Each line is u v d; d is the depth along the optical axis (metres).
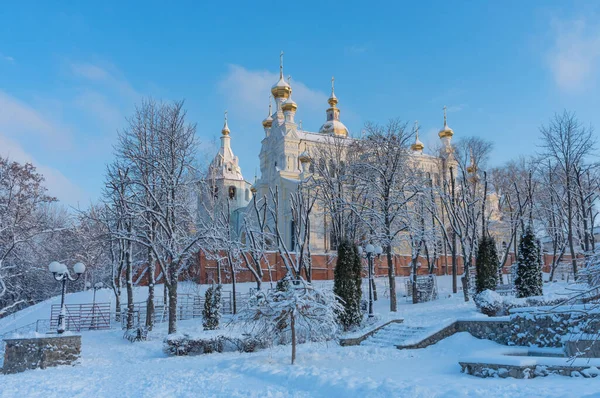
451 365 15.55
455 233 36.16
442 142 62.75
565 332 16.16
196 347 21.03
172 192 26.41
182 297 36.78
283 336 21.91
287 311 16.53
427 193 34.03
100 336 26.20
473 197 38.88
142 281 44.25
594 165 36.31
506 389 10.49
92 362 19.88
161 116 27.27
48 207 57.62
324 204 39.56
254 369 14.80
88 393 12.95
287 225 51.31
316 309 16.95
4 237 37.28
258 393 11.93
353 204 32.03
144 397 12.16
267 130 64.44
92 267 50.09
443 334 19.67
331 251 45.16
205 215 40.00
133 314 30.38
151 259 27.62
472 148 44.41
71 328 30.77
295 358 17.08
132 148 27.23
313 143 56.62
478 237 39.69
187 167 28.03
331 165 39.53
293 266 31.83
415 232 32.25
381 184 31.36
